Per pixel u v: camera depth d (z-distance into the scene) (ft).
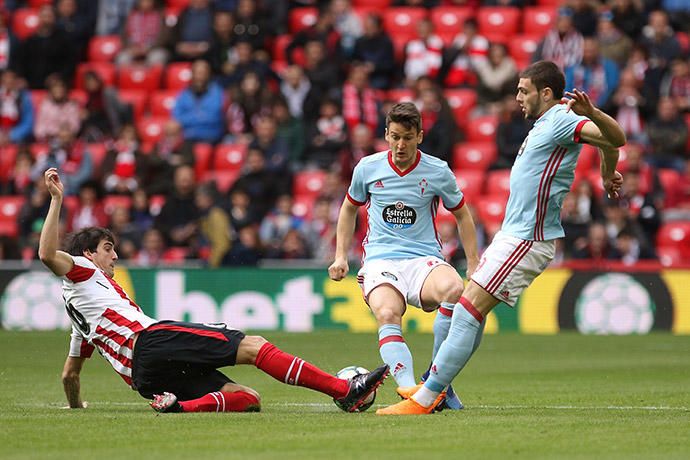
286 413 83.61
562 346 167.02
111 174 224.74
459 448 65.77
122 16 269.85
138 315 85.25
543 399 101.45
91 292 85.40
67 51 256.73
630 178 202.49
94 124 239.71
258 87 232.73
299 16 259.60
